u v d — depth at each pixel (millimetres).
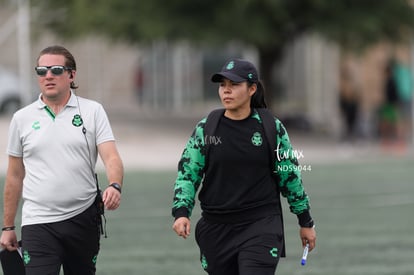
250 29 64062
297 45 97875
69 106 16906
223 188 16312
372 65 90625
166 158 58281
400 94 76812
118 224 34531
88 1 65438
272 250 16109
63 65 16734
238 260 16203
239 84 16109
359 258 28031
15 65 91562
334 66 88188
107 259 27625
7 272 17641
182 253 28562
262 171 16328
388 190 45062
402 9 69375
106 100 100562
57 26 69938
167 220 35406
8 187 17281
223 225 16375
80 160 16828
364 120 79625
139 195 42594
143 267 26344
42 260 16562
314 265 26875
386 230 33500
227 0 63875
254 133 16219
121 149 61125
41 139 16750
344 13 66812
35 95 70562
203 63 98000
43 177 16734
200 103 98375
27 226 16766
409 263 27172
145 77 98188
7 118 74812
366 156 63031
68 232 16750
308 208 16953
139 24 64250
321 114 87875
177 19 64125
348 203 40719
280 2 63125
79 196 16812
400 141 73688
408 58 86062
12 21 91312
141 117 84312
